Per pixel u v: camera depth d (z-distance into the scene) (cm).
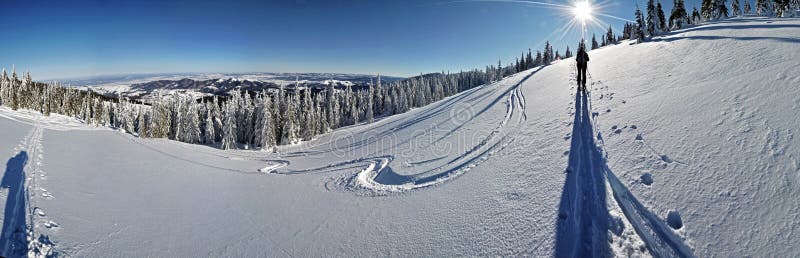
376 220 796
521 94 2277
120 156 2292
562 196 592
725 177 466
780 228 359
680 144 601
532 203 614
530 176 740
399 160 1595
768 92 629
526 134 1130
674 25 4962
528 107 1675
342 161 2198
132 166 1944
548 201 596
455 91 11400
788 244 339
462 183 873
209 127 5584
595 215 511
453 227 641
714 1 5069
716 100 706
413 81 10244
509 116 1616
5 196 1017
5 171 1320
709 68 1016
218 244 802
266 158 3366
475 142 1332
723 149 524
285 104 5488
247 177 1822
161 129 5562
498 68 11800
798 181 400
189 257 740
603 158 685
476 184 824
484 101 2706
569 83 1855
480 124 1716
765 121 539
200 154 3266
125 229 902
